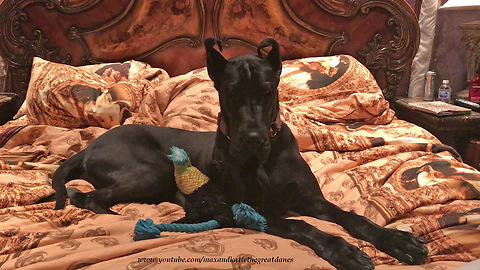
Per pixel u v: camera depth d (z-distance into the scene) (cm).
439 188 146
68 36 269
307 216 145
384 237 119
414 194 144
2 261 106
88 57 274
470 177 156
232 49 283
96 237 116
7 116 270
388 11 281
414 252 112
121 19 269
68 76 231
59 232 119
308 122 220
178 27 275
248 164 135
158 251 104
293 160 145
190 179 131
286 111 219
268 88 120
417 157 188
